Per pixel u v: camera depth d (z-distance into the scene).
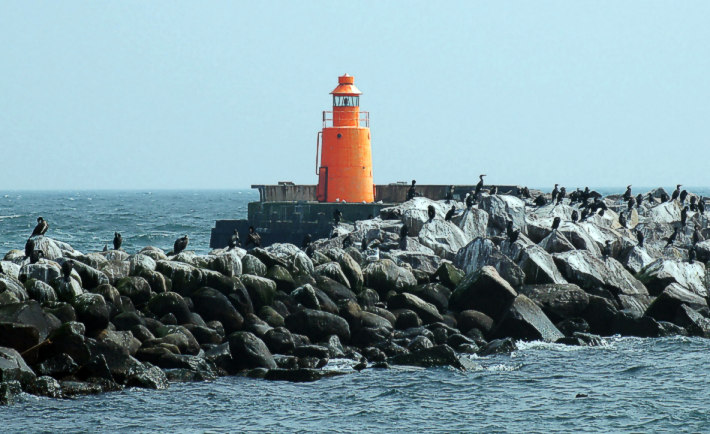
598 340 134.62
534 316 136.75
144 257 127.56
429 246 171.75
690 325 143.62
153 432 91.44
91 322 107.88
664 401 106.25
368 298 137.38
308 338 123.25
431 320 135.12
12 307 102.25
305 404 102.31
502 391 109.19
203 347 115.12
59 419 93.56
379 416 98.75
